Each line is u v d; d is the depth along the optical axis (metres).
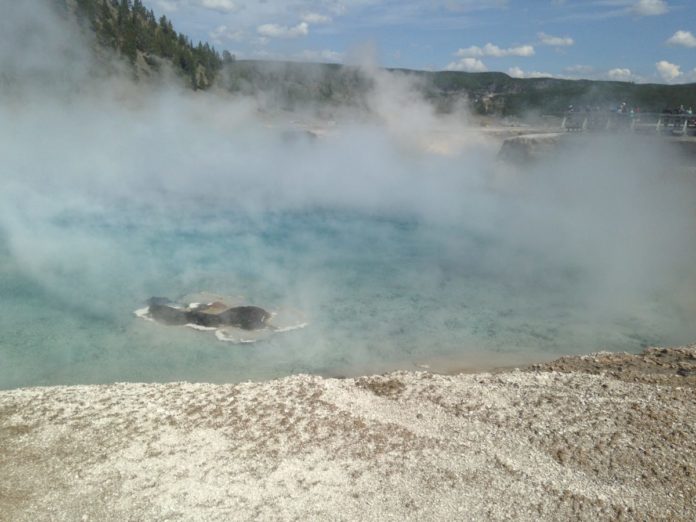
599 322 16.77
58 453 8.66
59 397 10.34
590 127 41.28
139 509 7.64
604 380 11.23
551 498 7.99
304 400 10.29
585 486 8.20
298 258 22.67
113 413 9.76
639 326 16.48
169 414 9.75
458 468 8.56
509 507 7.84
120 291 18.08
